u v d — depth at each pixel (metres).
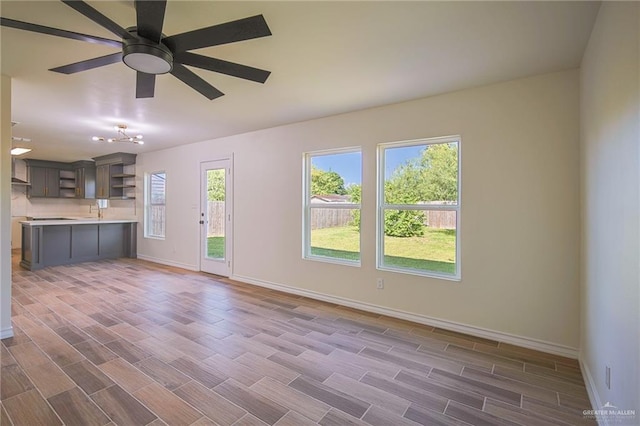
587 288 2.29
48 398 2.02
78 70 2.08
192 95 3.24
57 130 4.73
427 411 1.95
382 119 3.59
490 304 2.99
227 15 1.87
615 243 1.62
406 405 2.01
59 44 2.21
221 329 3.16
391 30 2.04
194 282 5.00
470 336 3.05
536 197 2.77
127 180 7.37
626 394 1.46
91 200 8.80
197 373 2.34
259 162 4.80
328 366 2.47
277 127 4.56
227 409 1.95
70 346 2.74
